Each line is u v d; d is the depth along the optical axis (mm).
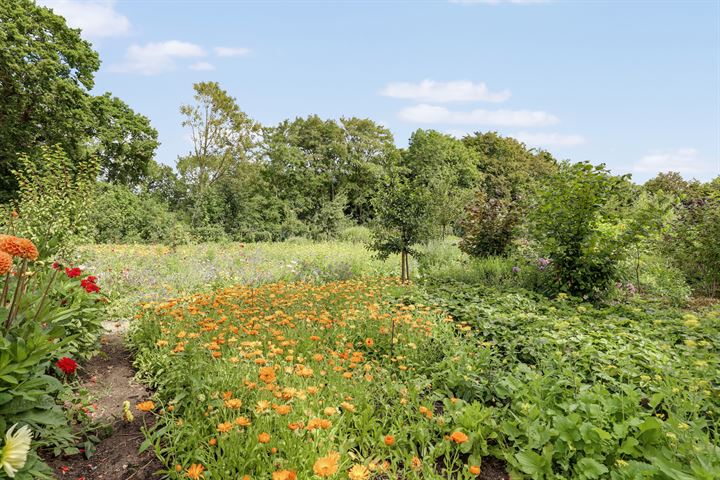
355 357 3695
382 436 2893
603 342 4551
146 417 3348
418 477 2564
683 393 3281
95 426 3180
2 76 18016
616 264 7930
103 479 2625
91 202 11336
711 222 9117
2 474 1928
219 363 3623
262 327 4680
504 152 52000
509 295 7090
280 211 31531
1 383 2309
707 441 2570
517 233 10836
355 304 6230
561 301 7066
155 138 25078
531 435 2785
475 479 2725
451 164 43312
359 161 39750
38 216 9539
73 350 3895
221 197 27922
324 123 40156
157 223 23672
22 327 2600
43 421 2412
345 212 41250
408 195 10484
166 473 2564
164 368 3967
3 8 17641
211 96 29312
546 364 3869
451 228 20703
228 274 10930
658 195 9953
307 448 2562
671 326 5453
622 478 2438
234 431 2592
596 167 7977
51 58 18922
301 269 11773
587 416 2932
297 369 3361
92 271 9320
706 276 9258
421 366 4117
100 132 21641
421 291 7438
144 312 5367
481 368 3941
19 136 19109
